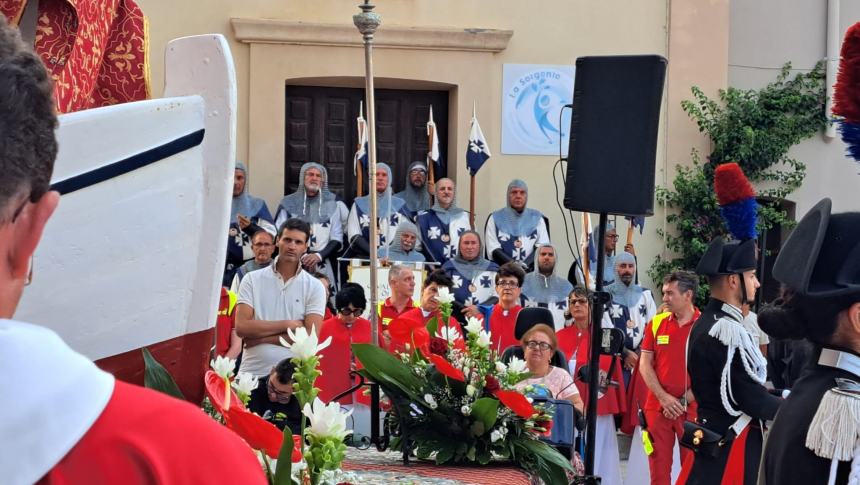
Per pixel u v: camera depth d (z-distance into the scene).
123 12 2.82
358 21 5.12
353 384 6.67
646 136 5.30
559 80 11.72
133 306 2.20
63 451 0.93
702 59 11.98
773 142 11.92
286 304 6.50
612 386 7.39
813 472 2.73
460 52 11.55
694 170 11.97
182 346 2.29
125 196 2.16
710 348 5.62
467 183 11.55
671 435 7.20
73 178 2.08
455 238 10.15
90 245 2.12
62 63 2.54
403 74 11.48
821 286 2.83
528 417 4.08
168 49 2.33
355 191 11.80
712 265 5.73
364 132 10.55
